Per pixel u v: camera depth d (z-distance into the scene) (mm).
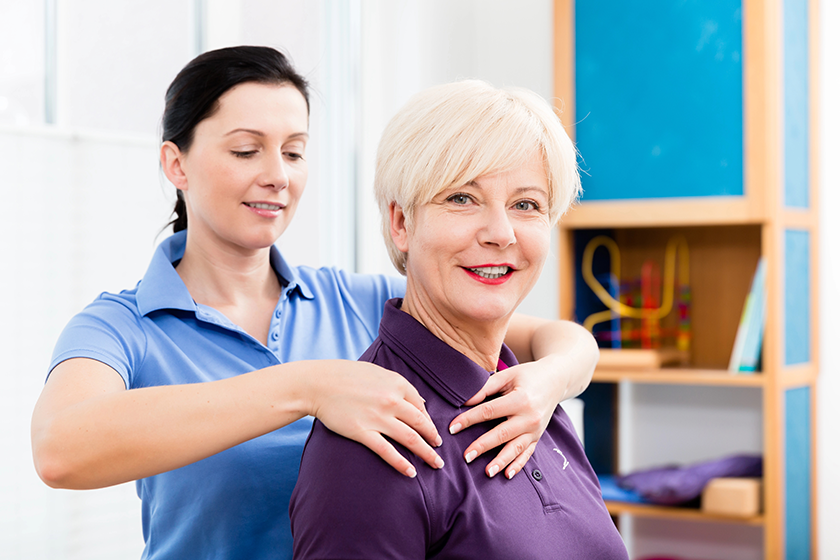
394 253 1045
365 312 1414
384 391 843
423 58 2672
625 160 2492
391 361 965
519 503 895
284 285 1354
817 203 2598
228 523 1126
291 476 1154
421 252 942
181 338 1180
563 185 966
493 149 895
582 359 1195
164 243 1294
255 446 1140
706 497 2322
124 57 1991
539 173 939
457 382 934
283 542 1145
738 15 2316
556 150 945
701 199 2377
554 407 1035
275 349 1245
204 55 1207
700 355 2709
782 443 2311
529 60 2908
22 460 1883
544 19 2879
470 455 876
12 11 1818
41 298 1899
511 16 2943
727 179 2342
